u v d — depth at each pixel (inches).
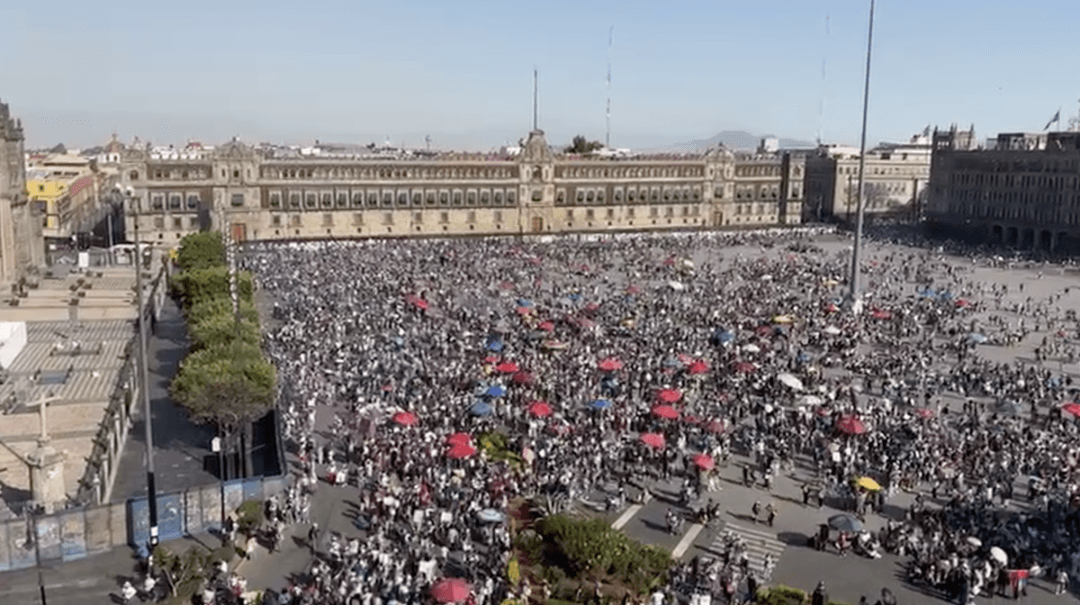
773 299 4394.7
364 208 6835.6
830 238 7716.5
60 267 4783.5
